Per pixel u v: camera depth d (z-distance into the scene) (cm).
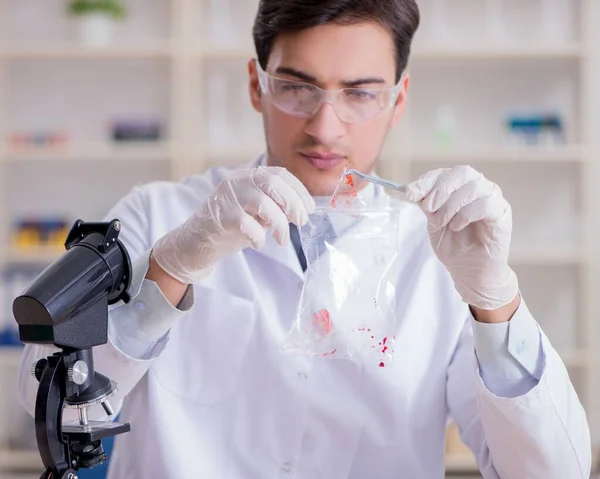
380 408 144
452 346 150
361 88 133
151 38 443
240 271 150
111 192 446
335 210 125
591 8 409
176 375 145
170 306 122
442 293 154
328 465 143
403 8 136
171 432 141
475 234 121
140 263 123
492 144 434
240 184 117
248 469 142
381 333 124
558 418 125
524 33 433
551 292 438
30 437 416
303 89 132
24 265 435
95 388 96
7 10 444
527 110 435
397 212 128
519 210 438
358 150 136
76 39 445
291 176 119
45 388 91
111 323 122
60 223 426
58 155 418
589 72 411
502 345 125
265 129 144
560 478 128
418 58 421
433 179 119
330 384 144
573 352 412
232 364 145
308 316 124
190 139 418
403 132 415
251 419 144
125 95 445
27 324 92
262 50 140
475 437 143
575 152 413
